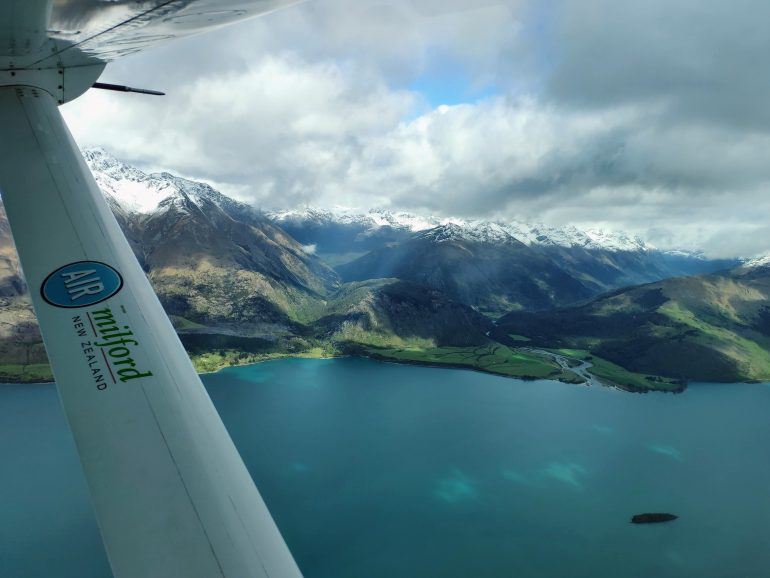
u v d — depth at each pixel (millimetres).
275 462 141625
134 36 6777
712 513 125250
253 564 3305
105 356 4480
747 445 170375
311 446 153750
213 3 5855
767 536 114625
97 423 3994
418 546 105375
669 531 116312
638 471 147250
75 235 5543
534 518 119500
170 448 3852
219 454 3957
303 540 106250
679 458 158375
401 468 141625
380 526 112250
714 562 105062
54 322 4746
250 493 3789
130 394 4199
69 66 7539
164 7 5801
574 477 141750
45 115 6883
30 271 5180
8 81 7164
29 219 5645
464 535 110500
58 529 98250
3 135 6469
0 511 103688
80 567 88438
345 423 175625
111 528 3395
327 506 119812
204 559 3258
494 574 97625
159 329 4934
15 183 5988
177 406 4203
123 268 5391
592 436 174375
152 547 3293
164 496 3551
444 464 145750
